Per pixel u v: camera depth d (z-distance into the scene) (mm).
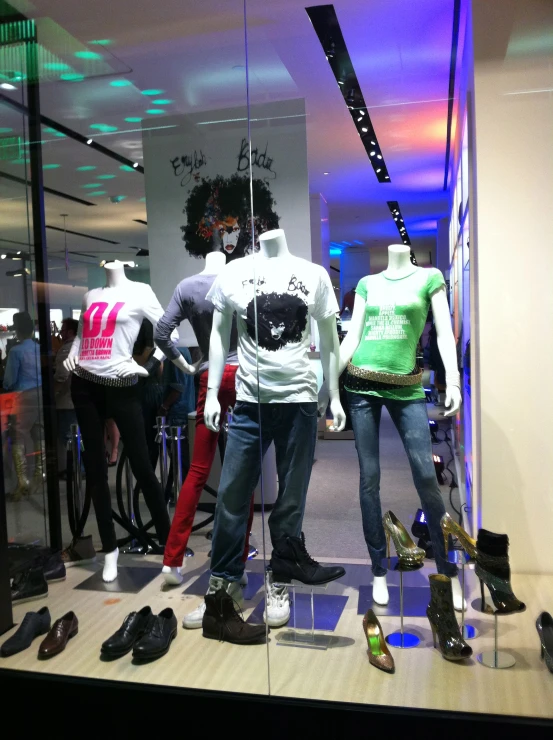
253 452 2441
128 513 2832
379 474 2375
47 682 2227
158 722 2129
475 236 2555
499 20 2418
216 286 2479
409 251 2377
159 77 2771
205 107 2758
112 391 2812
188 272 2787
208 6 2451
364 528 2379
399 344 2350
